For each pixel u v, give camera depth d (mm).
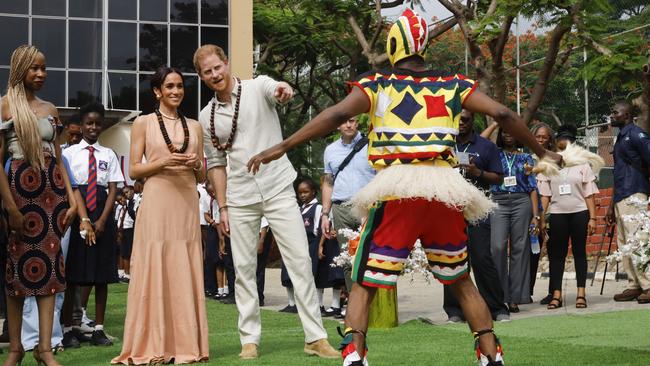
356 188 9828
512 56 24609
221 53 7344
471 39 17094
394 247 5211
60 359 7352
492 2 17438
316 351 7180
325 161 10195
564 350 7016
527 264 10664
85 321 8953
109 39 23156
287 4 28562
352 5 23375
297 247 7250
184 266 7086
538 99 16984
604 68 14984
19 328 6578
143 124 7227
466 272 5402
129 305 7062
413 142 5141
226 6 23953
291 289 11570
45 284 6508
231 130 7297
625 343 7488
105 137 22406
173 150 7148
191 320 7016
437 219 5234
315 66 31047
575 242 10828
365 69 28953
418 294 13352
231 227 7316
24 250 6469
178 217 7133
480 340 5461
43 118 6652
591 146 18750
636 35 16031
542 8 15719
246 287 7258
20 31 22594
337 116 5109
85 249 8055
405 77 5242
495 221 10547
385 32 26781
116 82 23188
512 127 5172
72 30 22938
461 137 9539
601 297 11805
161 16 23531
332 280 10984
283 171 7371
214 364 6844
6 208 6453
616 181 11055
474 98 5199
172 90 7211
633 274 11070
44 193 6562
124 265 17656
